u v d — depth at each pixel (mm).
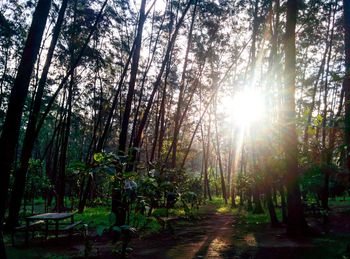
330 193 16562
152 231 10875
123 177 6566
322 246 8250
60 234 10484
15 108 5578
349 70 5301
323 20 17594
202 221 15227
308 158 7906
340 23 18625
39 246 8891
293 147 9258
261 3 16875
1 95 19109
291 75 9891
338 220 12789
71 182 24156
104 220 14438
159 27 19719
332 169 6719
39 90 12664
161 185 7715
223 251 8164
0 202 5324
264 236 10289
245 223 14172
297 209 9992
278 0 13945
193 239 9922
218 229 12281
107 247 8664
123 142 10977
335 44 20078
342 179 6211
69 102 20438
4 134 5480
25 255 7715
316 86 19141
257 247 8547
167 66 21047
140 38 11781
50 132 39438
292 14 10195
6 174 5418
